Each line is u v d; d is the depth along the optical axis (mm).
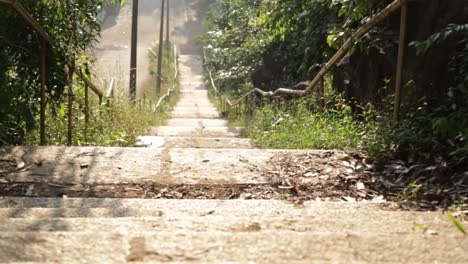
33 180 4672
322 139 6688
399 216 3529
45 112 7469
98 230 3070
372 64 7648
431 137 5355
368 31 7117
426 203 4090
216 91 26625
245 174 5012
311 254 2627
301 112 9234
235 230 3121
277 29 12531
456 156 4922
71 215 3596
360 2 7961
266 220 3316
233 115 17656
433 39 5309
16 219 3244
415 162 5090
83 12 7484
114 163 5215
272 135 8336
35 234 2791
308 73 13617
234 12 21141
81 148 5656
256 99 15461
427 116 5715
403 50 5855
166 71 36188
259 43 17703
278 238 2812
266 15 12109
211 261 2518
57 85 7258
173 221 3242
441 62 5996
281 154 5660
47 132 7246
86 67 8078
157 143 8875
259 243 2742
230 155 5617
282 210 3736
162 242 2729
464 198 3967
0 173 4797
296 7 11633
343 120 7223
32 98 6992
